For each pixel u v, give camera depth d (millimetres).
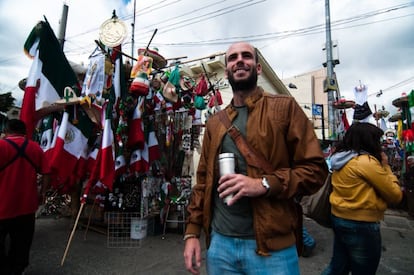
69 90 3273
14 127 2789
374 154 1918
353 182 1859
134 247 3893
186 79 4852
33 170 2777
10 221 2586
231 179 1057
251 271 1143
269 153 1129
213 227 1316
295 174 1068
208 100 5469
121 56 3824
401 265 3359
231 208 1215
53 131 3797
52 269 3117
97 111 3682
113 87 3635
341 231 1942
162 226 4645
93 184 3801
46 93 3148
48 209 5574
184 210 4559
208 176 1328
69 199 5430
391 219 5938
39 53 3127
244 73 1269
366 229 1822
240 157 1189
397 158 9383
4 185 2543
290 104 1167
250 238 1163
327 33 10555
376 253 1840
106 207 4520
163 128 4609
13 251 2660
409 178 6262
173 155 4922
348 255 1985
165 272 3100
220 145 1275
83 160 3611
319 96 22234
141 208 4160
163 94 4215
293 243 1162
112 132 3557
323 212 2195
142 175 4207
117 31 3594
